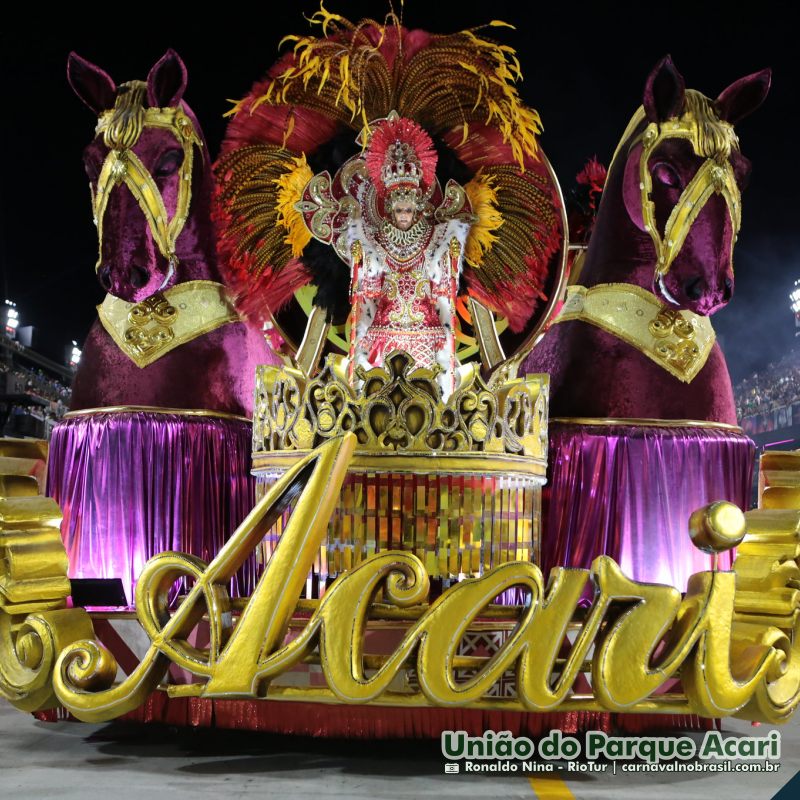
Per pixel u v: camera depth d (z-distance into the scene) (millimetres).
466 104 6098
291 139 6137
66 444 5793
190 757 4867
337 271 6230
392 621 4887
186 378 5840
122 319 5891
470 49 5957
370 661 4594
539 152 6023
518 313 6223
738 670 4746
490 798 4121
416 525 5098
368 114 6113
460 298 6242
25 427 17438
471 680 4434
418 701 4438
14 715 6094
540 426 5316
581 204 7453
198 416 5812
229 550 4617
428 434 4941
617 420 5805
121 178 5555
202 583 4598
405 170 5625
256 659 4461
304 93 6035
